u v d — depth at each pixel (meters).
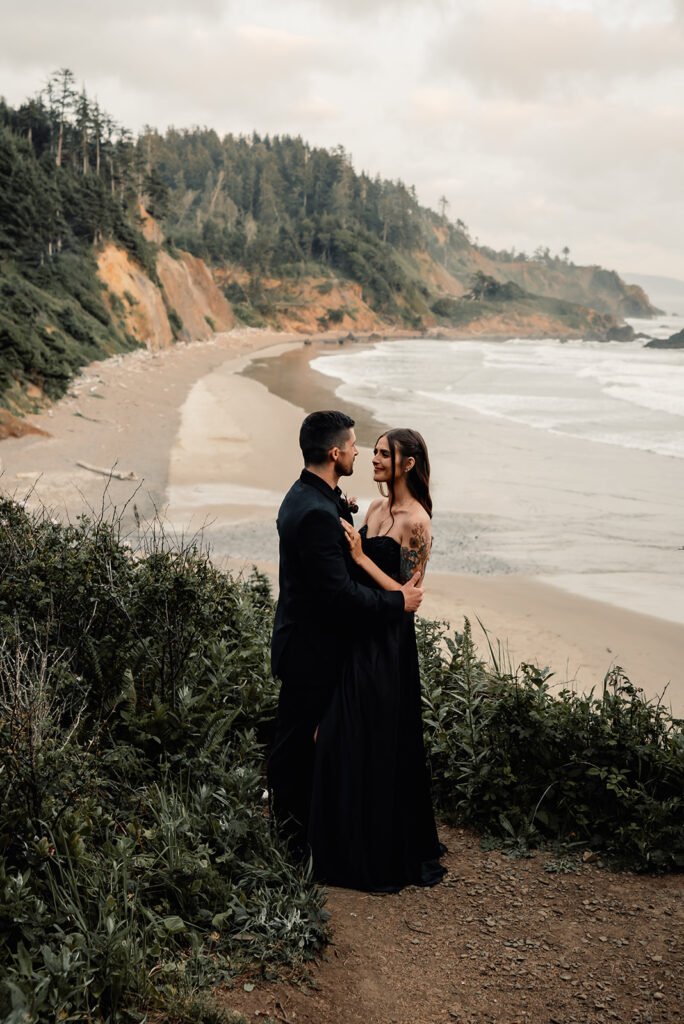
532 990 2.66
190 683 4.01
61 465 21.14
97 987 2.24
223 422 30.36
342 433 3.18
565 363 73.88
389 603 3.21
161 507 17.61
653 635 10.84
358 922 3.04
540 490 20.38
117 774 3.37
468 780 3.86
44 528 4.06
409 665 3.42
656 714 3.93
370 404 37.66
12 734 2.81
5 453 21.91
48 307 47.34
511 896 3.26
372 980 2.68
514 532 16.55
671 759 3.62
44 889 2.54
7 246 53.69
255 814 3.24
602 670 9.62
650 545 15.66
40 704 2.90
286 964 2.64
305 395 41.28
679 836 3.43
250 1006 2.39
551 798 3.79
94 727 3.44
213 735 3.63
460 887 3.34
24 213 54.25
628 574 13.80
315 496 3.16
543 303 197.38
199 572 4.05
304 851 3.29
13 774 2.74
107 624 3.75
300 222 167.88
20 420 24.58
